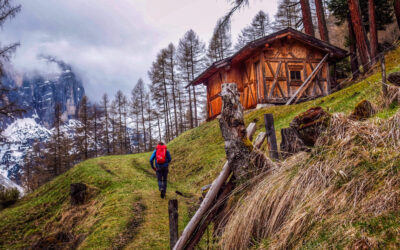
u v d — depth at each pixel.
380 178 2.32
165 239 6.64
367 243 1.90
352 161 2.76
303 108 13.98
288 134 4.43
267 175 3.79
